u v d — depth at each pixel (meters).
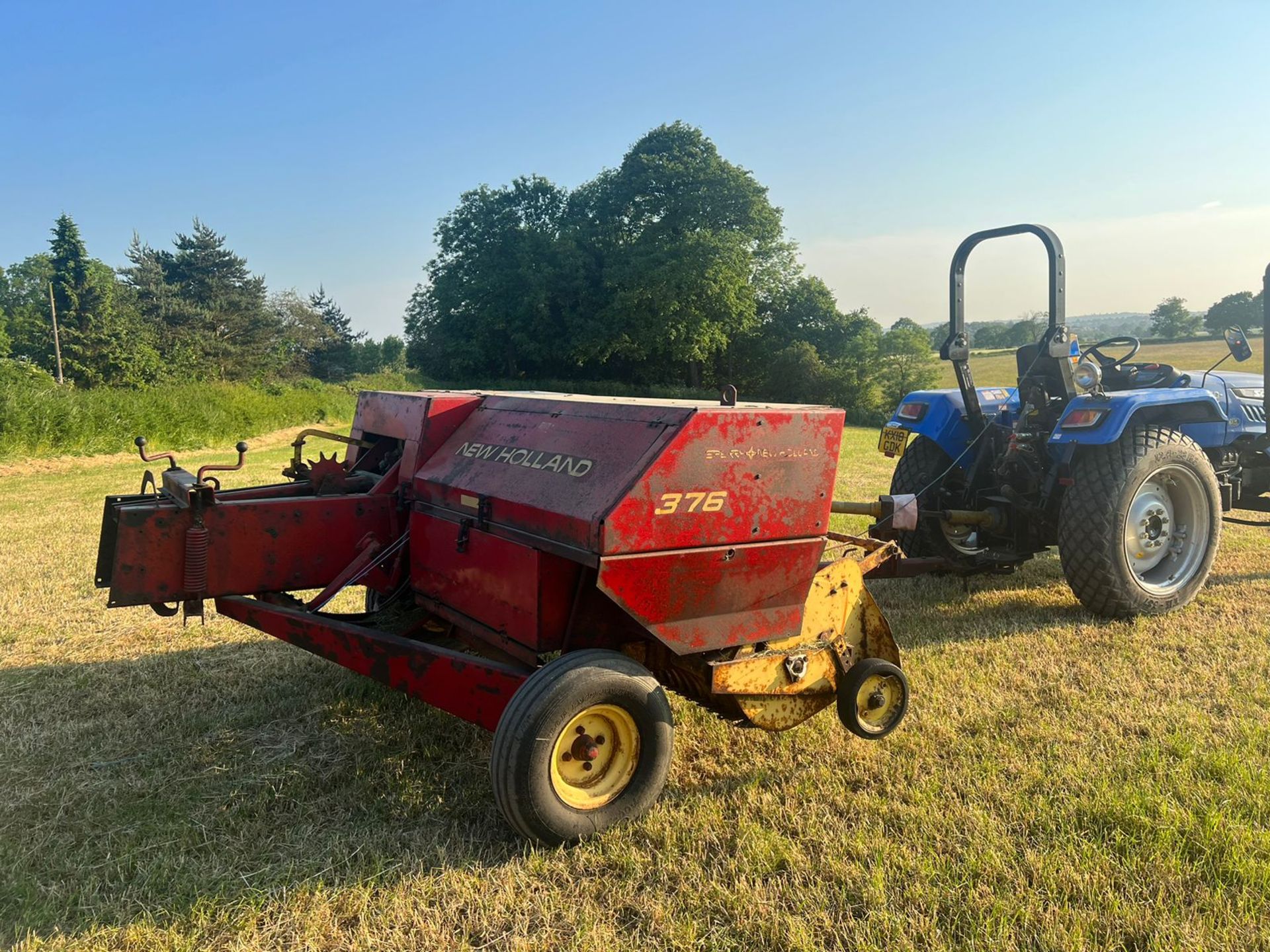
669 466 2.87
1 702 4.25
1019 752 3.50
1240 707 3.92
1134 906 2.47
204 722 3.97
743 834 2.93
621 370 50.66
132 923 2.52
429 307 54.12
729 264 42.50
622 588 2.81
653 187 44.53
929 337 44.00
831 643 3.51
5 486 13.01
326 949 2.42
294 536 3.76
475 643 3.89
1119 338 6.53
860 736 3.48
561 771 2.90
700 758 3.56
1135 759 3.41
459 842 2.94
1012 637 5.06
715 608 3.08
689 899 2.57
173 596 3.50
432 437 4.07
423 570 3.86
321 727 3.95
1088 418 5.16
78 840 2.98
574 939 2.41
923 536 6.25
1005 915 2.45
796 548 3.24
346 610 5.91
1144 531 5.45
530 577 3.08
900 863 2.72
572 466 3.15
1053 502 5.68
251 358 49.47
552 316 48.50
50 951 2.40
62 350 37.06
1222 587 6.07
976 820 2.96
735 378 49.41
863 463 14.94
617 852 2.82
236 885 2.69
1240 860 2.65
